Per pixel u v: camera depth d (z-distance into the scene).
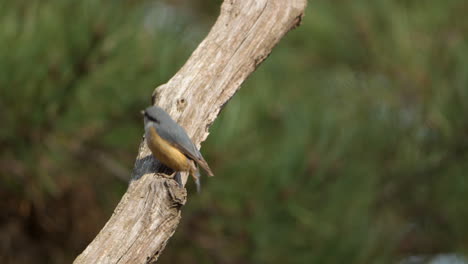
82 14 10.71
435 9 14.31
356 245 11.32
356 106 13.84
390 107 13.78
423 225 13.75
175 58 11.49
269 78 13.33
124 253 6.67
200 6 18.73
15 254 11.77
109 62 10.80
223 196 11.23
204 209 11.59
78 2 10.77
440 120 13.16
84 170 11.64
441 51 14.04
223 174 11.09
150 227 6.73
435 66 13.91
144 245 6.73
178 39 11.82
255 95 12.26
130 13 11.15
